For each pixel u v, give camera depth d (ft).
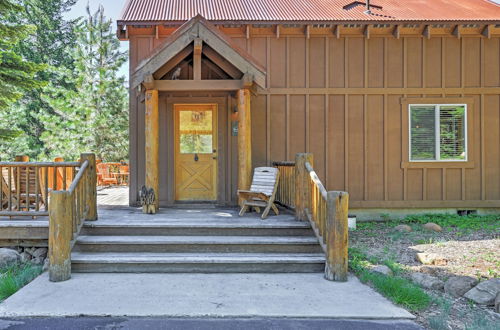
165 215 19.63
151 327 10.07
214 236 16.80
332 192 13.98
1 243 16.47
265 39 25.64
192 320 10.56
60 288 12.80
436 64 26.07
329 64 25.86
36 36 72.64
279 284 13.44
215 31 19.31
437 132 26.09
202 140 24.97
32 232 16.24
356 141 25.95
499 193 26.27
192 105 24.88
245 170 20.43
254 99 25.54
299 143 25.75
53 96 59.52
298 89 25.66
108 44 64.08
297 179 17.89
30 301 11.64
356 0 29.55
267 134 25.52
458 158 26.25
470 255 16.78
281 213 20.24
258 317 10.75
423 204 26.08
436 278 13.78
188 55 21.06
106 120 58.39
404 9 27.55
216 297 12.11
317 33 25.63
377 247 18.47
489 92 26.16
